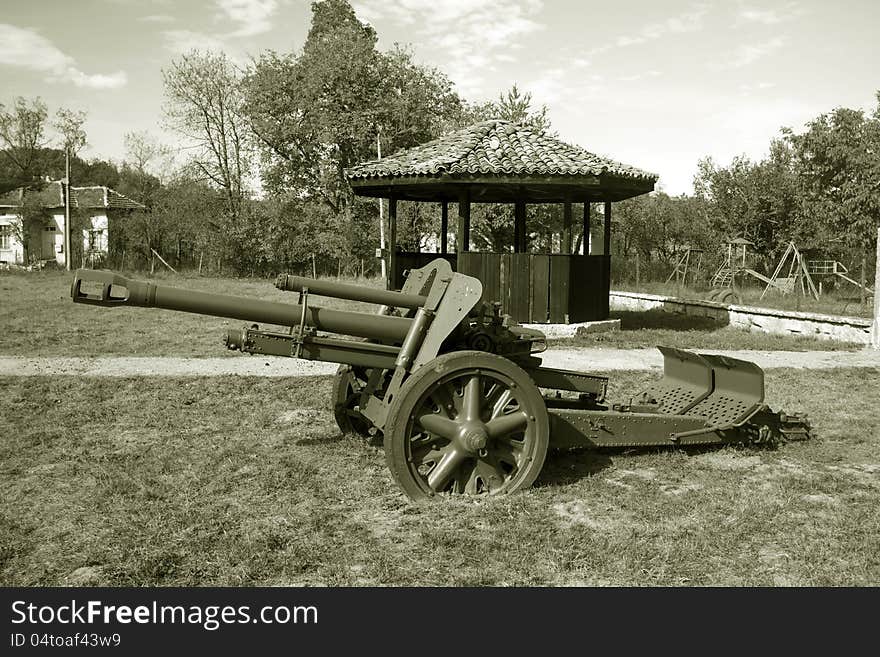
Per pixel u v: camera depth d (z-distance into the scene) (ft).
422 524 14.78
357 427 21.39
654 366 34.63
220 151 135.13
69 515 15.28
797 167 75.46
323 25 143.13
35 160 183.21
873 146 65.16
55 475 17.92
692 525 15.06
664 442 19.04
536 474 16.46
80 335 42.01
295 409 24.75
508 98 76.69
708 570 13.14
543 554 13.61
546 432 16.37
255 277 126.82
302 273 131.13
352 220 119.75
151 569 12.78
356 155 122.83
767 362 35.73
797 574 13.07
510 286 45.44
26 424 22.35
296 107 122.52
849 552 13.88
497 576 12.82
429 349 16.06
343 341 16.88
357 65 120.88
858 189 64.23
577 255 46.29
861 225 63.93
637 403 21.08
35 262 142.00
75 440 20.77
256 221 130.31
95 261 133.69
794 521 15.28
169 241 134.51
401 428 15.42
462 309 16.10
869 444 21.58
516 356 18.43
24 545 13.74
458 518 15.02
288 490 16.93
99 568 13.00
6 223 153.07
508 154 44.29
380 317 16.96
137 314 53.31
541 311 45.78
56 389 26.91
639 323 53.01
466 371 15.64
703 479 18.06
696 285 90.22
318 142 122.01
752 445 20.43
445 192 49.37
